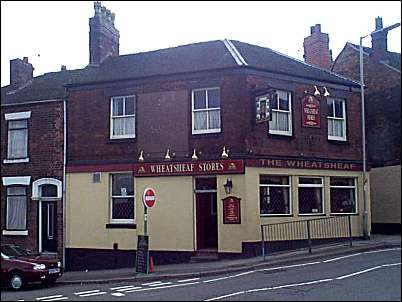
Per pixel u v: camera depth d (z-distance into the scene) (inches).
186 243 797.9
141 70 875.4
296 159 832.3
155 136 831.1
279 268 668.7
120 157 851.4
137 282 655.1
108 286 636.7
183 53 904.3
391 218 1039.0
